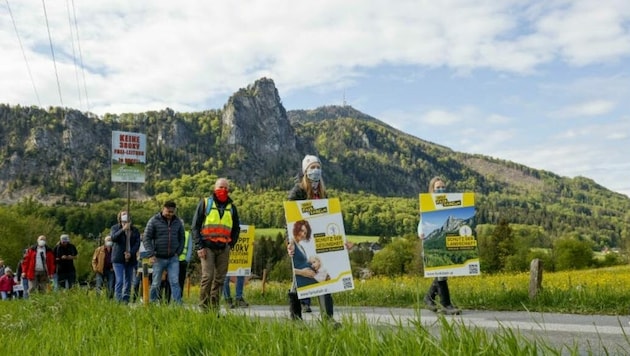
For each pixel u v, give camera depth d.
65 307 9.27
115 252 14.35
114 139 13.59
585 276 22.83
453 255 9.82
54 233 99.00
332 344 4.37
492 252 96.06
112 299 9.80
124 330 6.32
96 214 154.50
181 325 6.01
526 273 28.45
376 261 94.69
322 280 6.77
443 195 9.99
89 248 99.75
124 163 13.76
